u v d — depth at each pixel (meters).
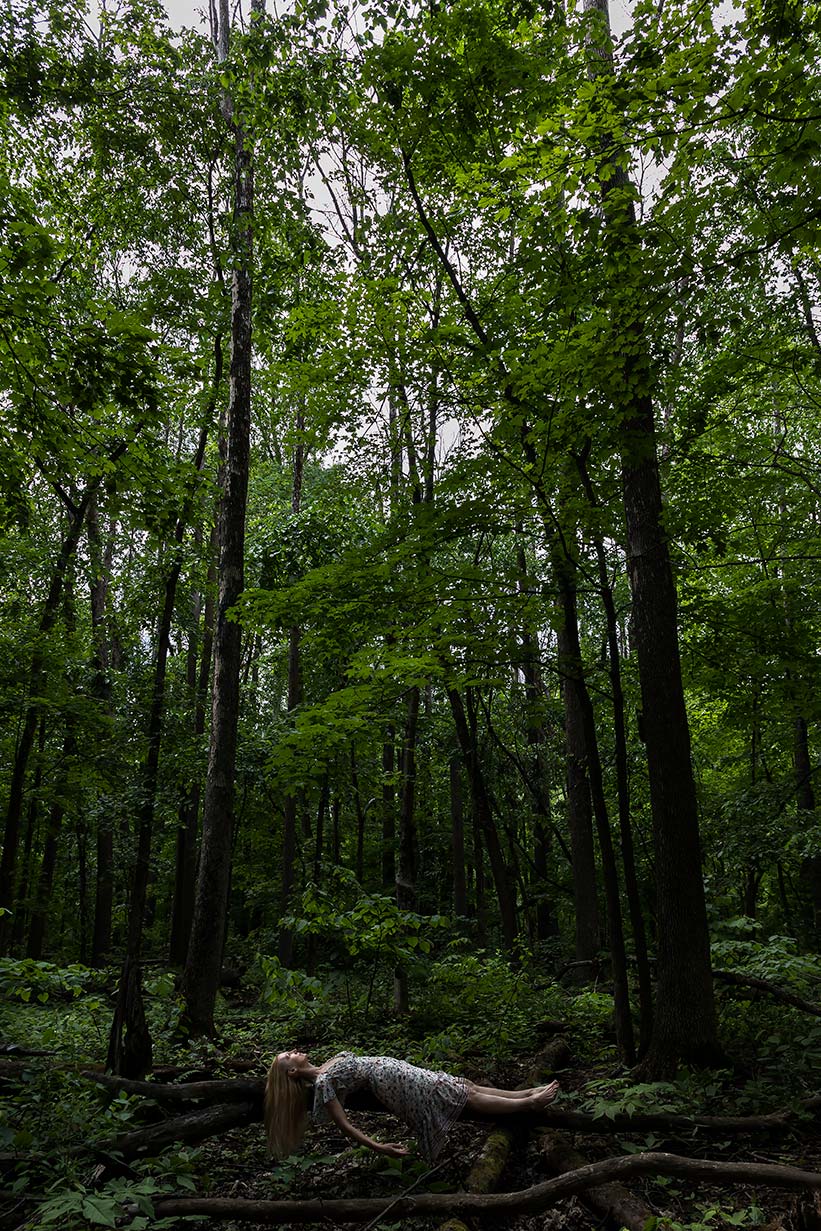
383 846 19.86
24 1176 4.02
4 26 9.59
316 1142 5.24
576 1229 3.95
